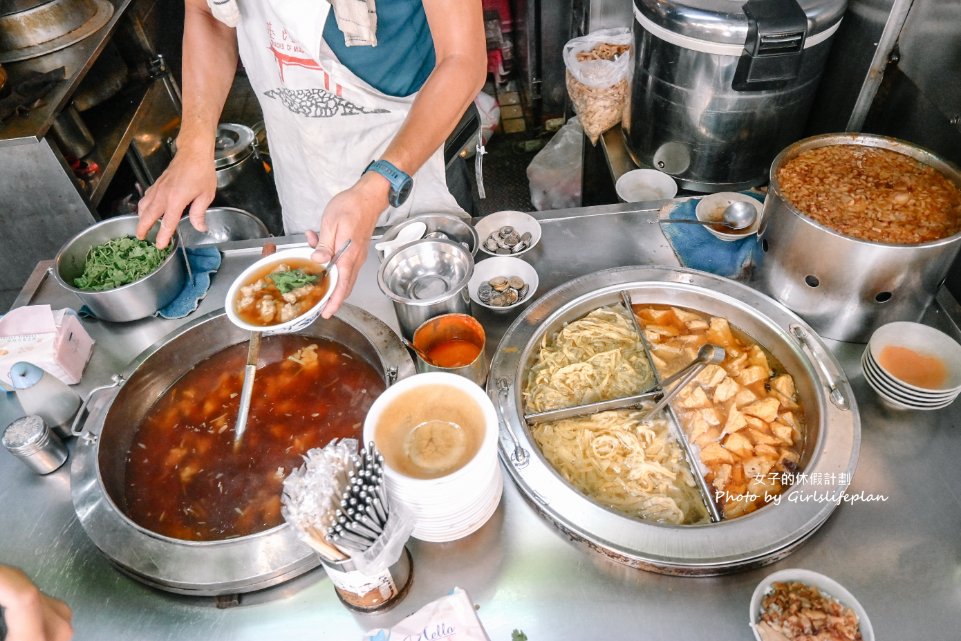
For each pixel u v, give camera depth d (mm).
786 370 1740
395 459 1288
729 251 2033
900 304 1688
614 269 1937
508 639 1280
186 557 1361
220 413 1731
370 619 1324
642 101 2643
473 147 3158
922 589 1303
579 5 3604
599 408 1674
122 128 3426
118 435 1652
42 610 921
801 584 1267
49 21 3119
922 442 1547
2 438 1604
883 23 2219
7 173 2750
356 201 1567
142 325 1974
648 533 1349
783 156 1889
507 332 1785
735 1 2195
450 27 1767
